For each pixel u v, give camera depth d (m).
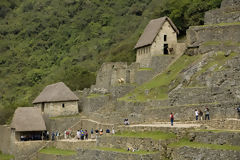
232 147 59.38
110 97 106.62
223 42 93.25
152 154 65.44
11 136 106.50
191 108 77.12
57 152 94.44
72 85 136.62
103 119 97.12
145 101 91.12
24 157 101.19
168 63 103.56
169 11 127.06
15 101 161.50
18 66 188.12
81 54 180.38
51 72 179.25
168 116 81.31
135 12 199.50
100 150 75.06
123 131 78.12
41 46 198.62
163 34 108.19
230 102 71.25
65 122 105.62
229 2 102.81
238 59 82.50
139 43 112.06
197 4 114.31
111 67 112.38
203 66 89.38
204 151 60.62
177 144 65.44
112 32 191.38
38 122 105.81
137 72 106.94
